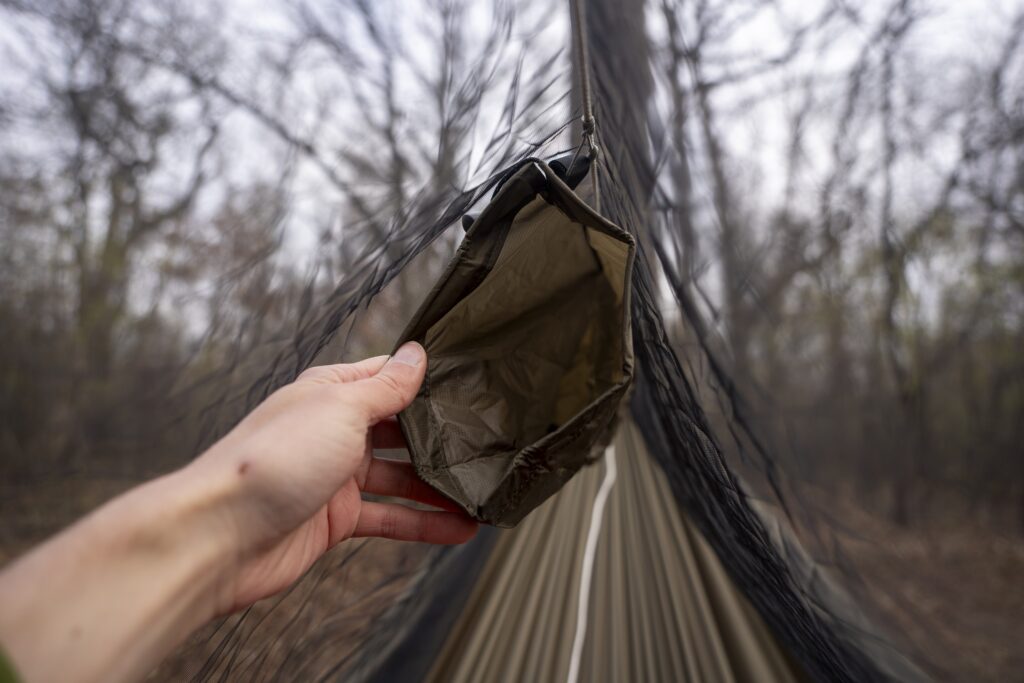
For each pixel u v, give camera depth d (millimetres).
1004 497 9898
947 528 9055
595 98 1390
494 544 2361
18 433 8844
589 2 2023
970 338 10938
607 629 1957
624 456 2707
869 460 11367
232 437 931
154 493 776
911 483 10234
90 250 10328
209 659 1513
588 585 2115
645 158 1968
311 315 2201
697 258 2572
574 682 1772
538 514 2426
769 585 1783
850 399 12023
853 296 11656
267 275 4457
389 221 2217
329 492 951
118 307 10344
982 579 6438
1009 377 10453
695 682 1785
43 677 606
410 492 1303
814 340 12461
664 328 1433
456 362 1249
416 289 3264
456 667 1848
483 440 1201
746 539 1740
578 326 1399
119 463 8859
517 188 1040
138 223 10742
